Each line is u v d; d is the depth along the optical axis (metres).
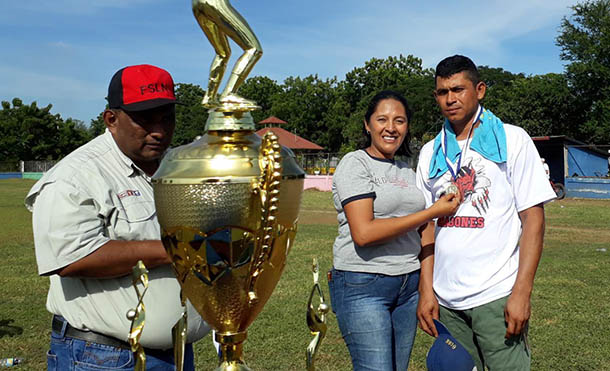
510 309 2.38
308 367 1.42
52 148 50.50
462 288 2.52
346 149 38.12
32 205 1.93
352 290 2.54
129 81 1.83
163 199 1.19
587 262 8.38
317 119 57.25
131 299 1.85
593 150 26.67
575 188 24.30
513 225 2.53
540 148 27.84
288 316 5.54
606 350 4.54
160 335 1.88
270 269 1.26
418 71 57.19
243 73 1.27
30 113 49.81
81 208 1.76
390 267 2.53
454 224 2.56
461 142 2.63
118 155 1.94
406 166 2.76
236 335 1.31
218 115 1.25
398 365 2.64
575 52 33.84
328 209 18.67
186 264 1.22
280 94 58.19
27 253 9.67
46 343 4.78
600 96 33.78
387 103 2.62
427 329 2.62
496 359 2.48
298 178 1.26
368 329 2.49
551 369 4.18
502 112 36.56
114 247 1.72
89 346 1.90
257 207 1.17
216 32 1.25
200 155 1.20
